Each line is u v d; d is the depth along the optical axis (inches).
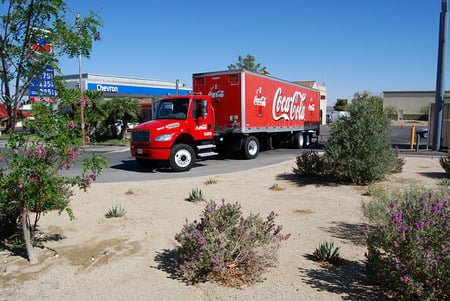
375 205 214.8
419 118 2844.5
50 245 203.8
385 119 370.3
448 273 127.5
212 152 557.3
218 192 342.3
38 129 163.8
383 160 364.5
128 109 1091.9
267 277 161.8
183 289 152.2
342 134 369.4
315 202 299.3
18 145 168.2
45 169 168.1
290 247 198.5
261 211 273.6
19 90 170.6
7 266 175.2
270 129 682.8
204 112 528.7
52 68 172.7
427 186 348.8
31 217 258.8
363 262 176.7
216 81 607.8
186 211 275.3
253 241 166.7
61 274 167.0
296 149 831.7
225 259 160.6
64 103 175.8
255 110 624.4
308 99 868.6
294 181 393.7
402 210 157.6
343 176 386.6
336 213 265.4
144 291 150.8
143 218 257.0
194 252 159.3
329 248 179.0
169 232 225.6
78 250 196.4
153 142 474.9
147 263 179.0
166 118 525.7
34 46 173.9
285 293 146.9
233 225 173.3
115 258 185.5
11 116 170.4
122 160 650.8
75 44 178.1
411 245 133.3
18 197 168.2
